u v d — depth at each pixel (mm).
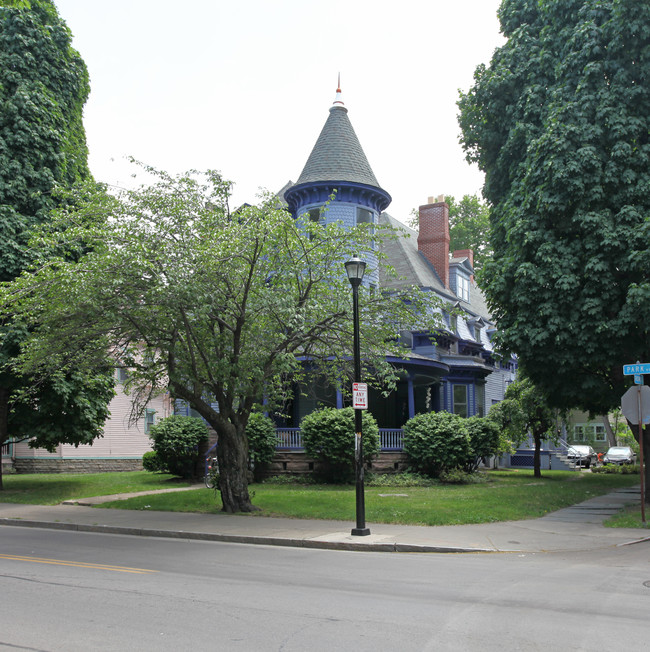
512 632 6008
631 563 10078
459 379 35188
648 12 15953
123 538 13328
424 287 32531
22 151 21766
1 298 14977
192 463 25531
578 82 17234
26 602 7141
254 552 11344
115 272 13367
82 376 20516
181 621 6340
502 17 20391
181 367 15758
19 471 29922
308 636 5836
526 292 16984
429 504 16688
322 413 23672
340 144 30797
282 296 14711
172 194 14875
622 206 16297
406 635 5879
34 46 22625
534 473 29172
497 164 19609
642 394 14133
